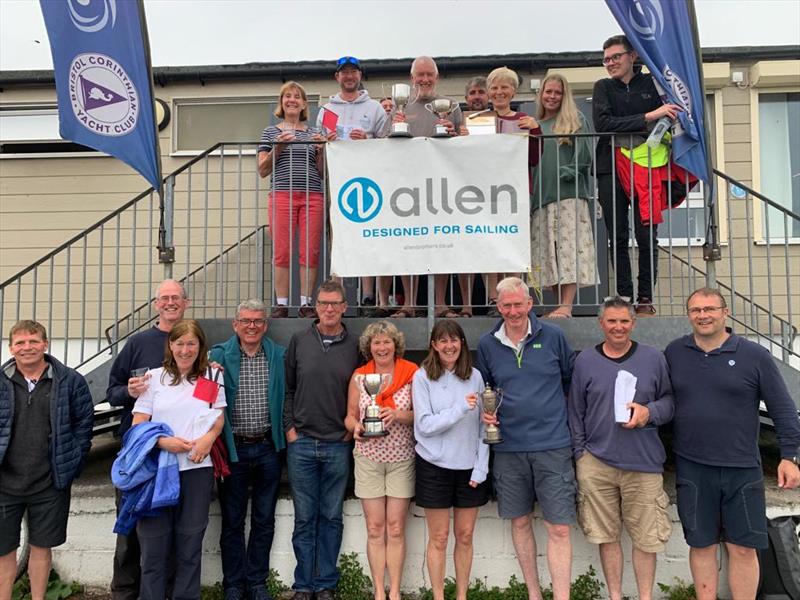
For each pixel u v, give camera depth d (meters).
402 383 3.55
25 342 3.27
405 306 4.05
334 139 4.21
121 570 3.47
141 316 6.28
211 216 6.36
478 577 3.76
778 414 3.14
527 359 3.46
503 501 3.46
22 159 6.50
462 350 3.48
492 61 6.12
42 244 6.45
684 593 3.64
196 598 3.22
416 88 4.57
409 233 3.90
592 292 5.50
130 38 3.87
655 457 3.29
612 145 4.07
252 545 3.64
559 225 4.24
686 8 3.82
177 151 6.55
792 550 3.45
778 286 6.02
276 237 4.41
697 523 3.24
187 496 3.23
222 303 6.17
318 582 3.58
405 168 3.91
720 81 6.12
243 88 6.48
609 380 3.33
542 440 3.38
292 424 3.63
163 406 3.24
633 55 4.30
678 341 3.39
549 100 4.39
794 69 5.98
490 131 4.34
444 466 3.37
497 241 3.87
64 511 3.43
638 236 4.29
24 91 6.55
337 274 3.90
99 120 3.86
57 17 3.76
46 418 3.35
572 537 3.72
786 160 6.28
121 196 6.44
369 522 3.52
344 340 3.71
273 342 3.84
